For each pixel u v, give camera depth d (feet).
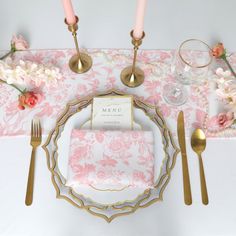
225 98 2.18
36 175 2.02
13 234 1.88
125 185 1.93
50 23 2.47
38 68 2.10
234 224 1.93
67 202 1.95
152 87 2.29
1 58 2.31
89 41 2.42
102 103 2.13
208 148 2.12
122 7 2.54
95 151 1.96
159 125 2.13
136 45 1.89
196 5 2.56
